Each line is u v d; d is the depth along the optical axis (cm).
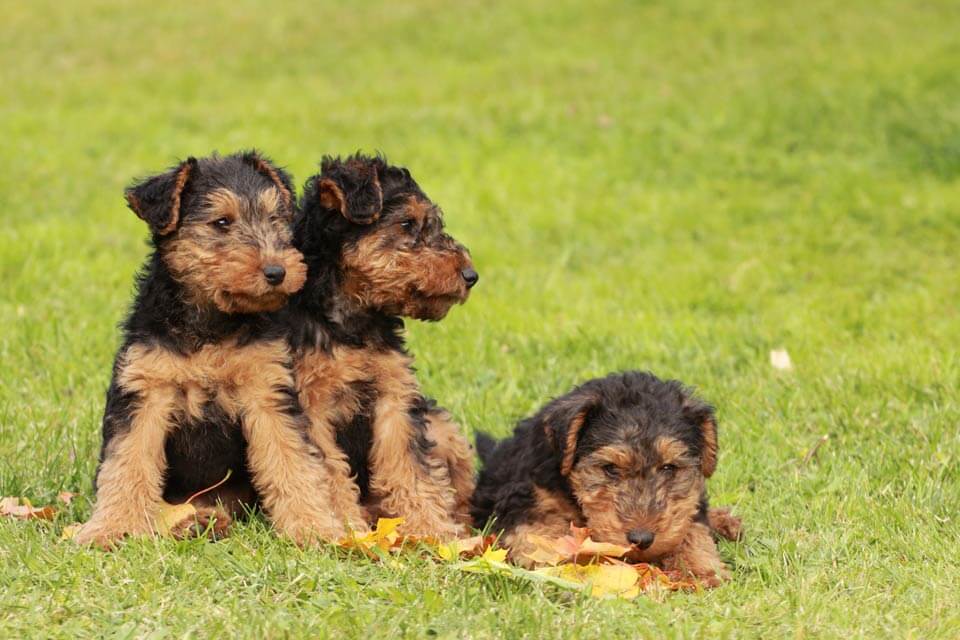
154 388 761
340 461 815
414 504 819
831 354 1209
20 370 1137
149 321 769
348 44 3077
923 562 751
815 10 3158
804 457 962
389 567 704
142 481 752
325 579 678
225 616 627
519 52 2925
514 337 1261
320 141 2208
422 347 1213
